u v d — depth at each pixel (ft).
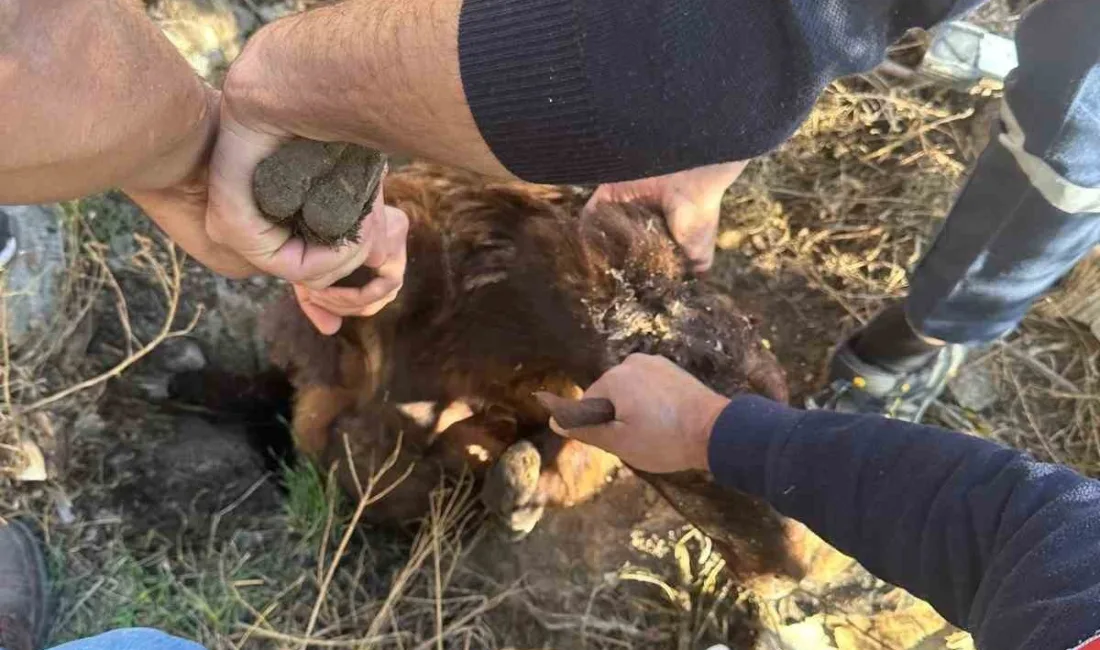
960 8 3.50
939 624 9.12
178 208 5.06
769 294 10.68
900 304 8.53
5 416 8.02
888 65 10.79
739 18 3.30
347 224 4.75
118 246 9.12
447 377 8.19
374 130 4.19
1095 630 3.43
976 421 10.32
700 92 3.43
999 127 6.40
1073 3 5.48
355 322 7.85
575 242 7.43
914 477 4.94
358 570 8.86
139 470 8.80
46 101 3.52
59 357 8.58
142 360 9.14
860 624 9.12
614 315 7.27
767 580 7.88
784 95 3.45
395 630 8.37
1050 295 10.39
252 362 9.48
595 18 3.42
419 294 7.66
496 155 3.92
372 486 8.32
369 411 8.53
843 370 9.47
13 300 8.26
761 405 5.98
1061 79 5.64
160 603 8.22
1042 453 10.21
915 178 10.77
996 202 6.55
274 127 4.44
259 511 9.11
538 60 3.52
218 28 9.48
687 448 6.41
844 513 5.24
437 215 7.72
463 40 3.63
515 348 7.95
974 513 4.53
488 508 8.73
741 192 10.73
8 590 7.41
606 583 9.11
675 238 7.74
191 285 9.28
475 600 8.85
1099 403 10.19
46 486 8.23
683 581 9.12
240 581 8.36
